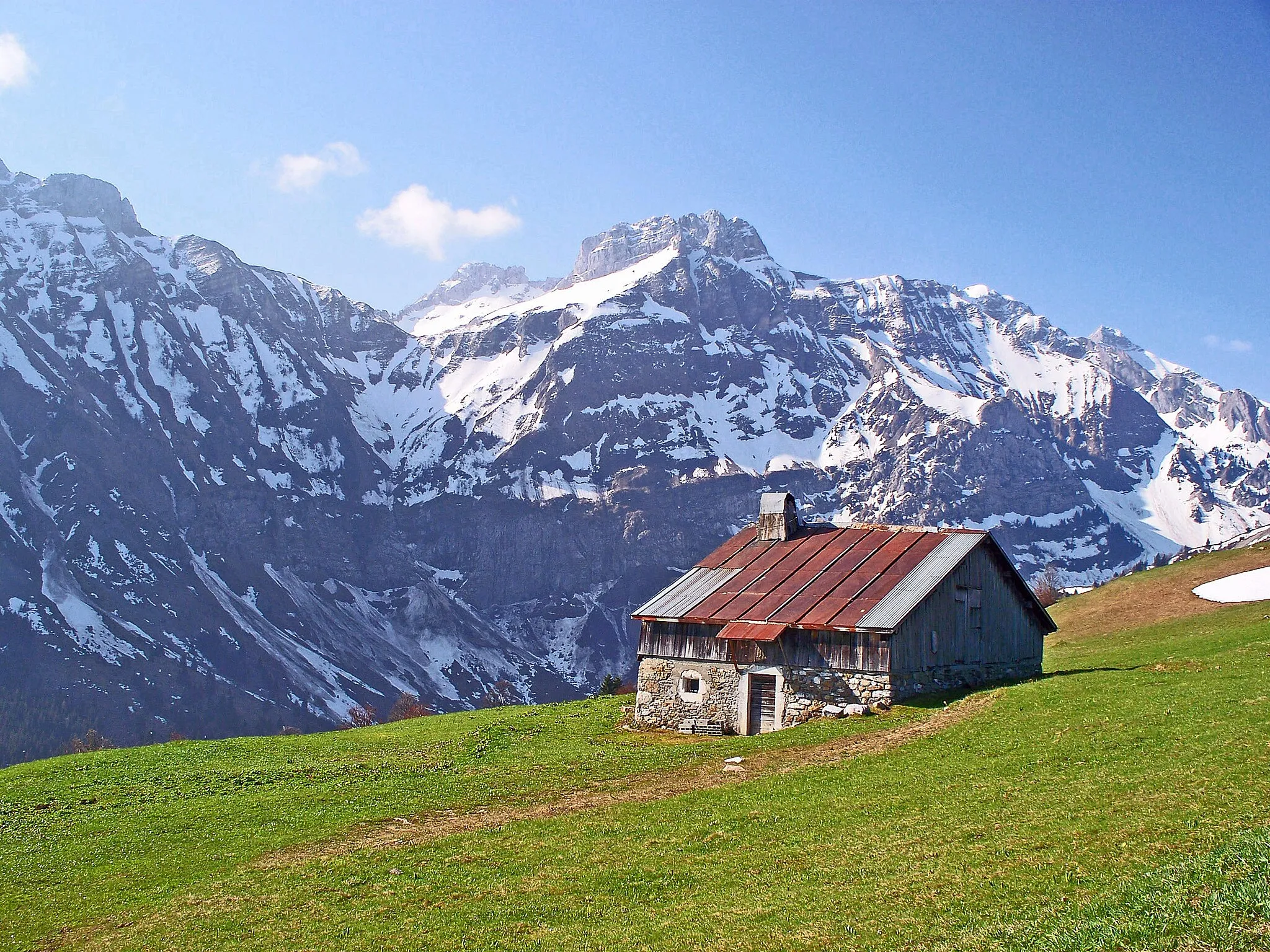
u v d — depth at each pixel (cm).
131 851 3106
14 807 3719
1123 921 1554
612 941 1994
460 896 2392
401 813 3328
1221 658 4344
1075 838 2131
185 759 4581
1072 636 8569
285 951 2144
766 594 4772
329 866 2723
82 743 15588
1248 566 9488
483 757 4291
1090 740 2928
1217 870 1666
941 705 4078
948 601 4616
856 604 4434
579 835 2809
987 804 2527
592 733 4750
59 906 2655
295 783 3931
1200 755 2564
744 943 1881
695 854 2517
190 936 2312
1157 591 9638
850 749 3531
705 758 3825
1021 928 1675
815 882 2172
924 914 1875
